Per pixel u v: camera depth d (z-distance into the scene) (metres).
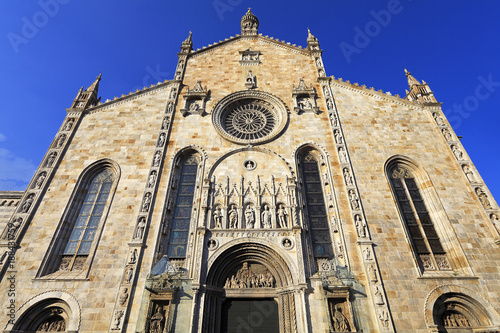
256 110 31.14
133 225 22.48
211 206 23.39
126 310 18.61
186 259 21.22
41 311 19.09
